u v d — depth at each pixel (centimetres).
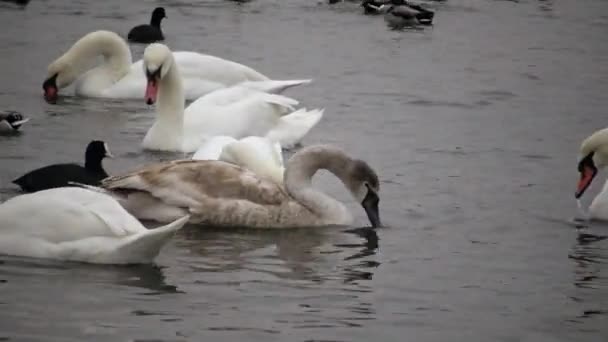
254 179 1662
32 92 2556
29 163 1911
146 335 1205
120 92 2586
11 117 2142
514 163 2067
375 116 2423
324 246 1562
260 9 3772
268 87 2341
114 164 1980
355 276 1438
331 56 3072
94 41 2603
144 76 2609
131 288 1342
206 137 2147
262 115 2205
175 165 1661
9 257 1419
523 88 2748
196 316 1267
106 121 2320
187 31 3350
